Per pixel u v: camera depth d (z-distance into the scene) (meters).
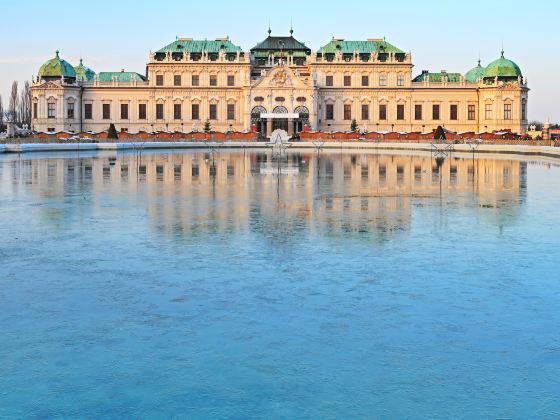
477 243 29.16
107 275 23.73
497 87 182.38
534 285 22.44
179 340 17.70
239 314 19.66
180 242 29.28
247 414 13.98
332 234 31.27
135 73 188.88
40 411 14.14
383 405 14.30
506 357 16.58
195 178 60.72
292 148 143.38
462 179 59.81
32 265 25.11
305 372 15.84
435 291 21.78
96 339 17.80
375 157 101.56
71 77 183.00
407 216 36.97
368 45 189.00
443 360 16.42
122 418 13.86
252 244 28.89
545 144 120.62
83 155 103.62
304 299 20.98
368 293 21.58
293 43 195.12
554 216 36.91
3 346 17.34
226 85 184.50
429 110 187.25
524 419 13.73
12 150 107.50
